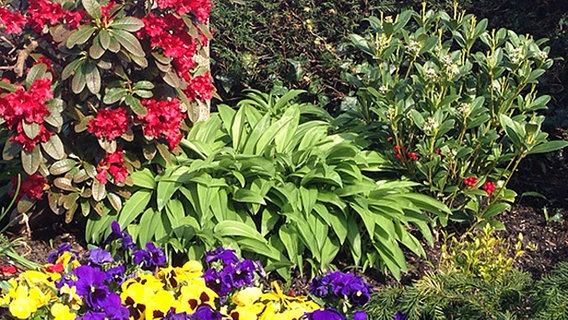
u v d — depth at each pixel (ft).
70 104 13.70
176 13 13.87
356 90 19.31
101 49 12.62
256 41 19.61
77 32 12.69
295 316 10.02
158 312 9.81
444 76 14.96
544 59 15.23
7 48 14.40
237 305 10.43
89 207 14.14
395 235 14.58
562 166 19.01
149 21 13.42
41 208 14.85
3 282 10.34
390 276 14.89
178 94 14.42
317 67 19.35
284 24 19.39
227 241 13.89
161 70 13.58
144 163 15.01
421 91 15.92
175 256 14.23
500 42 15.80
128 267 11.41
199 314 9.56
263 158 14.67
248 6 19.57
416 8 19.81
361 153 15.93
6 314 9.68
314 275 14.38
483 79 16.12
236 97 20.36
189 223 14.19
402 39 18.72
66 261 10.84
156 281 10.37
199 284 10.50
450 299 11.85
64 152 13.83
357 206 14.65
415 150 15.62
